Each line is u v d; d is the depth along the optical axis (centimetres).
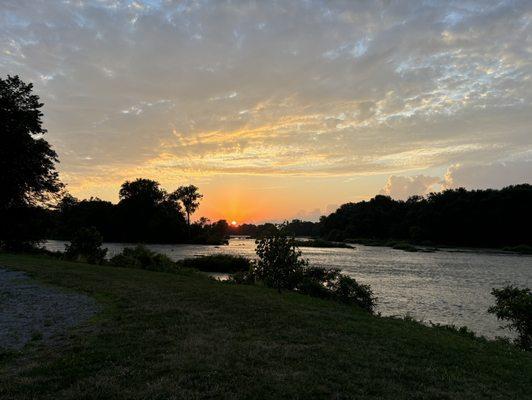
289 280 1914
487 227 11050
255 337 866
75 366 658
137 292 1398
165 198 12938
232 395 559
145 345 778
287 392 575
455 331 1235
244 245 11925
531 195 10856
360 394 585
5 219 3900
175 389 572
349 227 15825
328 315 1164
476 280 3534
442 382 659
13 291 1411
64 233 10869
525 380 717
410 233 12562
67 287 1499
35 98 3894
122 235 12131
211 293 1426
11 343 798
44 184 3988
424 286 3109
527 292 1395
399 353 808
